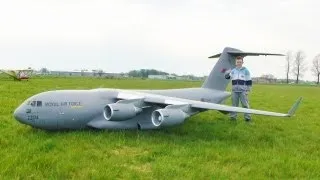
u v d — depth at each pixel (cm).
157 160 1073
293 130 1708
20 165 945
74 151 1095
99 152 1128
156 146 1230
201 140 1361
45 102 1326
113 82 6391
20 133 1327
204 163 1074
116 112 1355
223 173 979
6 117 1641
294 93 5409
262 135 1500
